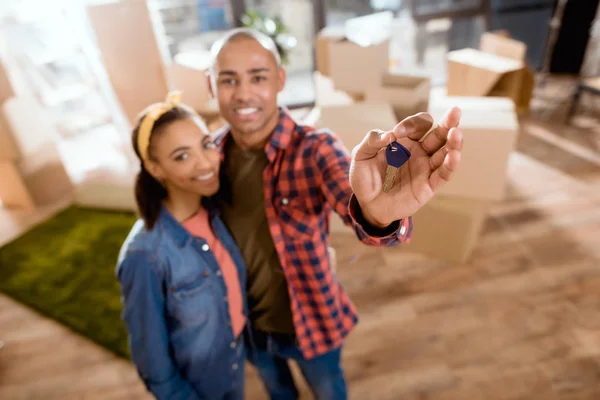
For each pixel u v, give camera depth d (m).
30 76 3.76
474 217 1.99
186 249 0.85
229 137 1.00
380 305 1.99
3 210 3.16
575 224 2.35
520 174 2.86
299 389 1.61
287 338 1.13
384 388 1.63
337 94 2.78
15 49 3.60
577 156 2.99
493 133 1.83
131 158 3.29
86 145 3.93
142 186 0.83
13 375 1.87
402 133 0.52
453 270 2.13
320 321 1.07
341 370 1.21
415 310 1.94
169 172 0.80
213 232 0.94
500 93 3.07
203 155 0.81
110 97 3.12
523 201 2.58
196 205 0.90
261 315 1.10
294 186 0.93
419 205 0.56
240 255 1.00
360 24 2.82
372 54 2.45
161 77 2.36
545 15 4.34
